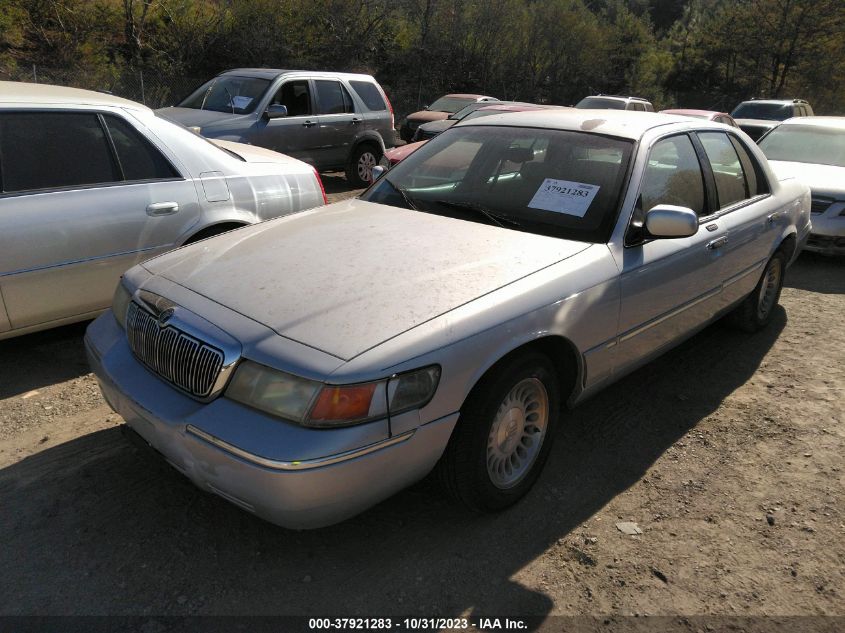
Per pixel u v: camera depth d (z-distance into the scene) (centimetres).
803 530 300
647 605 254
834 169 801
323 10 2442
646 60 4084
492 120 418
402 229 328
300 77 994
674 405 411
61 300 402
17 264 378
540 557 275
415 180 390
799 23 3625
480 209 349
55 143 399
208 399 244
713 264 398
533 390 295
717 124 454
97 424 358
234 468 228
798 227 526
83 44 1886
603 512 306
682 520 304
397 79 2848
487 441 271
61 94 416
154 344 267
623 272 321
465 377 251
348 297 260
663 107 4075
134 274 309
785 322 564
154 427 253
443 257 295
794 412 407
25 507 289
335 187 1116
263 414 232
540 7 3266
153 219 428
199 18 2133
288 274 280
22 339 459
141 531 277
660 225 320
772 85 3825
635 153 352
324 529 285
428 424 244
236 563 263
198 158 460
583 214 334
